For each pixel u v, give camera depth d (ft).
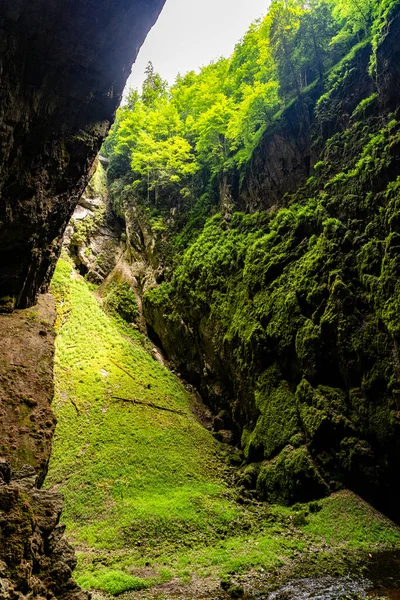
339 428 67.82
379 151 73.31
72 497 71.15
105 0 28.12
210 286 108.68
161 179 149.59
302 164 98.78
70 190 40.83
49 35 27.94
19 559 16.70
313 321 76.28
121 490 71.92
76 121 35.83
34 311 44.42
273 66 111.65
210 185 134.82
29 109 29.71
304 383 75.25
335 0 104.88
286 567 47.29
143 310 138.41
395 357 62.13
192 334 116.67
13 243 38.11
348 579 42.96
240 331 92.84
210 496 72.23
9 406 32.58
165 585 44.91
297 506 66.54
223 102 122.31
